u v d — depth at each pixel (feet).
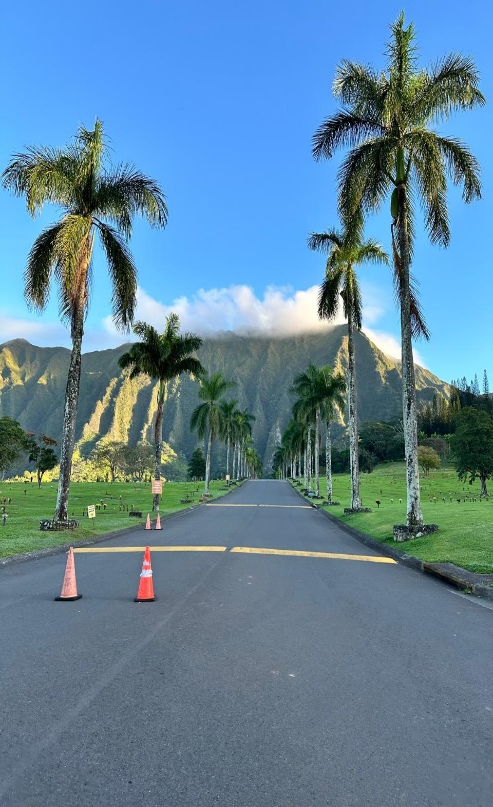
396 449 485.97
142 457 378.94
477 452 194.18
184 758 10.36
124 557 39.52
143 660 16.03
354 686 14.39
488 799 9.24
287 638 18.75
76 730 11.42
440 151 53.62
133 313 65.00
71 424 57.77
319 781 9.68
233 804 8.93
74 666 15.43
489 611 24.35
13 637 18.29
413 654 17.39
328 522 80.43
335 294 91.35
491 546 38.91
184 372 100.99
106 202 61.05
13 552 38.88
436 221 54.65
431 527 49.42
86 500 148.66
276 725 11.89
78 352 59.41
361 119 57.31
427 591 29.04
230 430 256.32
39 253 59.62
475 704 13.38
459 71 52.11
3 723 11.71
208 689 13.89
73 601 24.14
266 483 315.37
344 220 57.57
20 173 56.90
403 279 54.08
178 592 26.32
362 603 25.13
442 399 565.12
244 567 34.78
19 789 9.25
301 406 173.06
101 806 8.82
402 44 53.88
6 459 176.96
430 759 10.57
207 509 107.86
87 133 60.75
